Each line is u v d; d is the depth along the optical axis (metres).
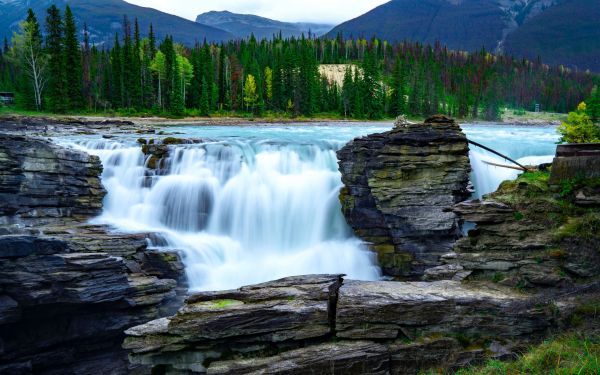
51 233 19.22
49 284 15.85
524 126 94.69
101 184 23.83
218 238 23.56
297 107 100.69
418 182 20.33
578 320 11.49
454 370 11.56
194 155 26.58
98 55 108.00
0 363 16.31
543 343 11.13
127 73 83.44
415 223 20.34
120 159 26.56
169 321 13.31
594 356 9.39
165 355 12.87
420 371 11.82
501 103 140.25
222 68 104.81
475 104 128.62
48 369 17.19
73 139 33.47
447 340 11.95
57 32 73.88
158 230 22.00
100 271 16.45
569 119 21.48
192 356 12.77
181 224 24.91
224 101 103.69
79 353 17.42
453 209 14.34
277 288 13.59
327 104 106.62
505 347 11.66
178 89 86.56
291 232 25.09
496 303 12.02
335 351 12.07
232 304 12.96
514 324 11.84
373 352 11.99
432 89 121.81
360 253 21.97
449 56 185.75
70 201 22.19
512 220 13.66
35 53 75.62
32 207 20.77
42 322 16.78
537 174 15.20
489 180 25.19
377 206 21.08
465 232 21.95
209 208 25.20
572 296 12.02
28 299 15.61
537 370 9.87
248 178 26.06
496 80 157.12
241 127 70.19
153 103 89.06
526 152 34.69
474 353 11.66
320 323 12.40
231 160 26.70
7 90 84.44
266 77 110.75
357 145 21.92
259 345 12.58
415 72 126.31
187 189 25.03
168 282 18.50
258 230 25.22
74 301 15.91
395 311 12.24
